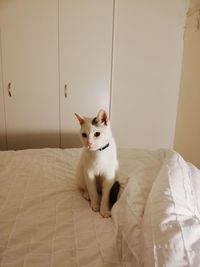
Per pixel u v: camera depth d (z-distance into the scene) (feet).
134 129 9.28
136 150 6.12
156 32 8.46
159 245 2.36
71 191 4.27
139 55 8.61
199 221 2.84
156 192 3.28
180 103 8.82
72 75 8.18
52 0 7.53
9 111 8.21
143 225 2.79
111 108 8.93
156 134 9.43
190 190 3.60
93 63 8.19
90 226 3.34
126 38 8.42
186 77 8.26
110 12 7.85
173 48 8.64
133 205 3.32
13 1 7.38
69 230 3.25
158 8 8.26
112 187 3.86
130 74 8.75
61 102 8.36
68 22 7.76
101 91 8.50
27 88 8.09
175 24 8.44
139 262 2.51
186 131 8.20
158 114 9.23
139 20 8.31
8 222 3.36
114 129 9.19
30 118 8.35
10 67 7.85
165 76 8.89
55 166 5.27
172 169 3.89
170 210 2.80
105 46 8.11
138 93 8.95
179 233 2.44
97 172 3.79
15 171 4.99
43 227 3.28
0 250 2.86
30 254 2.81
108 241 3.03
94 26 7.89
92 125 3.67
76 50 8.00
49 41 7.80
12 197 3.99
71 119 8.55
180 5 8.26
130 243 2.79
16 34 7.63
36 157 5.79
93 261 2.72
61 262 2.70
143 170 4.64
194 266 2.13
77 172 4.14
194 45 7.63
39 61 7.92
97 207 3.74
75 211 3.70
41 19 7.62
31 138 8.53
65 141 8.71
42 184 4.48
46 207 3.76
